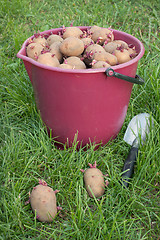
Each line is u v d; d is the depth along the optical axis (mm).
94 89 803
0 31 1438
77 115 848
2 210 786
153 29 1523
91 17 1548
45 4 1705
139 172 875
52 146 949
